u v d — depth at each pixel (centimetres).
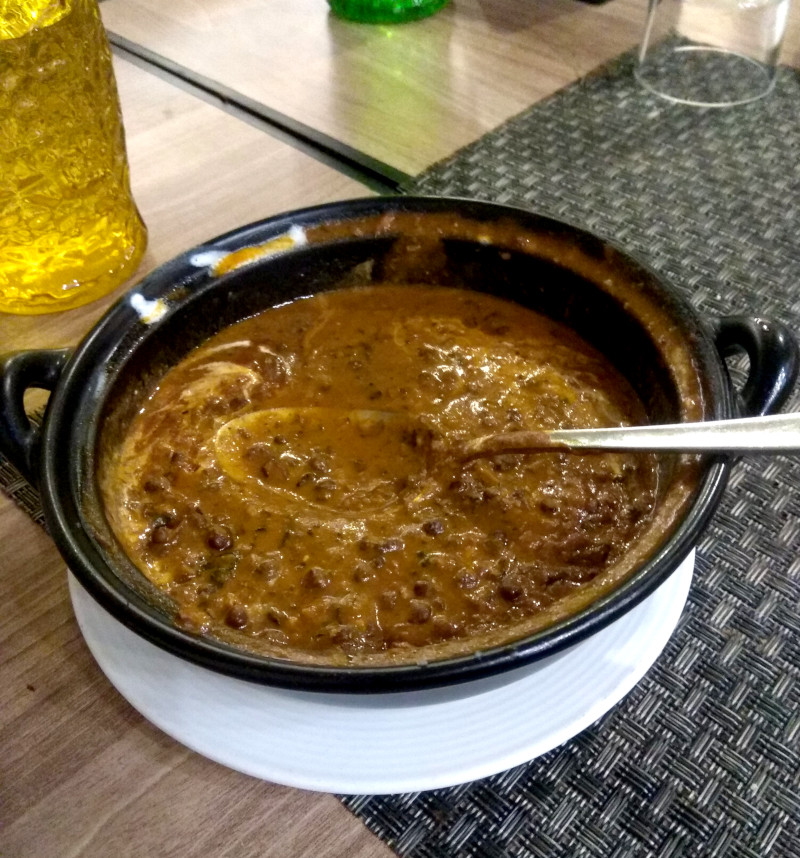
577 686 17
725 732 18
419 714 17
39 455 17
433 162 34
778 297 28
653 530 16
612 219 31
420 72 39
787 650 19
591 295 22
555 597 18
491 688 16
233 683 17
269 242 23
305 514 20
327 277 24
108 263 29
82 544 16
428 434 21
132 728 18
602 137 35
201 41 42
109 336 20
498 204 23
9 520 22
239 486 21
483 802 17
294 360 23
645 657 18
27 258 27
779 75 39
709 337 19
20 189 26
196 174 34
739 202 32
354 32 43
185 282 22
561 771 17
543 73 39
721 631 20
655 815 17
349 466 21
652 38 40
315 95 38
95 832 16
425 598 18
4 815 17
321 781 16
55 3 25
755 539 21
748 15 39
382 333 24
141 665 18
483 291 24
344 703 16
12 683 19
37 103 25
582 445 18
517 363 23
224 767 17
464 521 20
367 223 23
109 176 28
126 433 21
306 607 18
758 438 16
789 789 17
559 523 19
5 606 20
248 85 39
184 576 19
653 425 19
